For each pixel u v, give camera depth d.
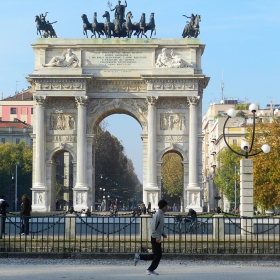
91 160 180.62
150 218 89.56
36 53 181.00
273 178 168.75
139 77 179.12
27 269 70.62
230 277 64.19
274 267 73.38
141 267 73.00
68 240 86.62
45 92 178.25
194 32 181.50
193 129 177.38
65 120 181.38
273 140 173.50
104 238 89.88
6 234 99.19
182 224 98.50
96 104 181.12
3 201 104.62
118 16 185.25
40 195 178.38
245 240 85.88
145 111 180.50
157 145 179.88
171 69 177.38
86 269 70.81
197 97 177.00
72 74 177.00
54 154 181.38
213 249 83.31
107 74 179.88
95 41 180.00
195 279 62.72
